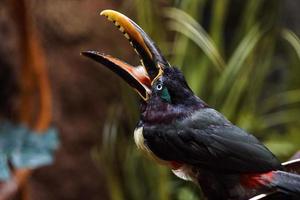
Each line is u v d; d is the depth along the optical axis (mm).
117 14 5098
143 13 8586
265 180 4738
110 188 9188
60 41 9648
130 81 5145
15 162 7922
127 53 9625
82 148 9570
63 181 9516
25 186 8336
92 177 9570
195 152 4914
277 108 10633
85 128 9555
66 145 9531
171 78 5082
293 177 4688
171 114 5027
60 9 9617
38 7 9602
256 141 4898
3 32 9477
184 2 9094
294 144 9375
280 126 10375
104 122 9562
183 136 4945
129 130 9297
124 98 9000
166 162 5078
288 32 9352
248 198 4840
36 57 8273
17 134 8070
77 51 9656
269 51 9320
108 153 9195
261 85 9914
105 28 9672
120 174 9109
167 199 8508
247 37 8820
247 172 4797
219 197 4941
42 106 8250
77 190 9562
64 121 9547
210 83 8828
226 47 10461
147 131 5047
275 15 9391
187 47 8812
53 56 9633
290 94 10492
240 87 8672
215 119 5020
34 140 8094
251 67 8961
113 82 9539
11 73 9445
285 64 10922
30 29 8180
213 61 8602
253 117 9172
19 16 8094
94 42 9641
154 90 5094
